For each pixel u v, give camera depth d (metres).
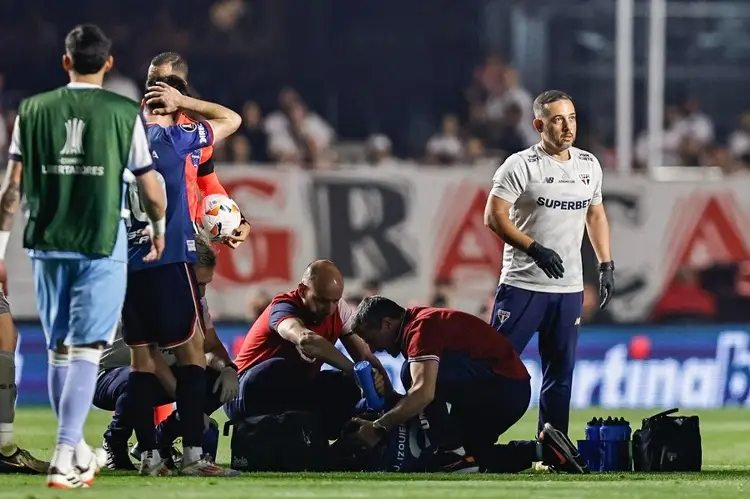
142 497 21.94
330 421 29.42
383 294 59.97
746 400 58.91
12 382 27.14
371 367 28.22
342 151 72.88
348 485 24.33
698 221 60.81
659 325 58.88
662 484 25.50
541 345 30.66
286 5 81.50
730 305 60.69
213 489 23.25
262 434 27.73
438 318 28.06
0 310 27.34
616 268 60.50
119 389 29.14
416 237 60.09
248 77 79.50
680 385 58.69
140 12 80.12
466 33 81.88
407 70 81.56
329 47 81.75
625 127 65.31
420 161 69.81
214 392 27.33
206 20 80.75
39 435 40.44
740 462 33.28
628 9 65.31
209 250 28.45
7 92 75.56
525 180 29.67
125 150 23.05
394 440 27.81
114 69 78.06
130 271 25.77
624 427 29.19
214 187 29.25
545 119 29.73
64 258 22.89
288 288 59.56
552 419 30.27
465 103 78.94
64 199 22.88
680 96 78.75
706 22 78.50
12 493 22.34
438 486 24.34
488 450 28.66
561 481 25.98
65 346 23.61
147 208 23.56
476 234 60.09
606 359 58.38
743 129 73.25
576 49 77.62
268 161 70.56
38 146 22.92
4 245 23.70
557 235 29.89
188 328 25.98
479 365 28.31
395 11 82.38
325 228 59.78
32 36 77.56
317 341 27.97
